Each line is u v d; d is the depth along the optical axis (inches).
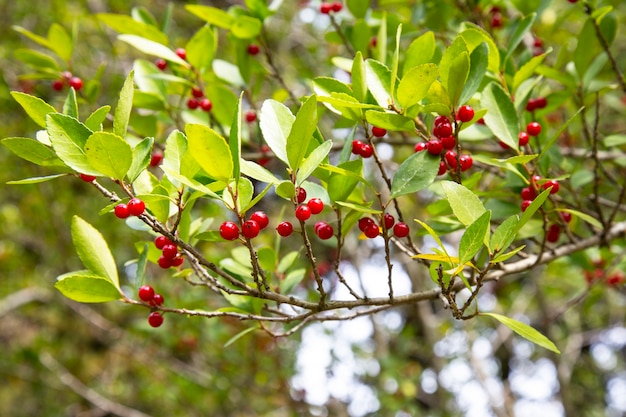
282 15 323.6
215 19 152.6
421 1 175.9
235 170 81.3
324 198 97.3
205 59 157.0
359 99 95.7
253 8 162.1
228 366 292.7
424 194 276.8
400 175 95.4
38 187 321.7
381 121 93.8
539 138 150.6
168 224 107.8
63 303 340.5
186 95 175.5
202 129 72.7
